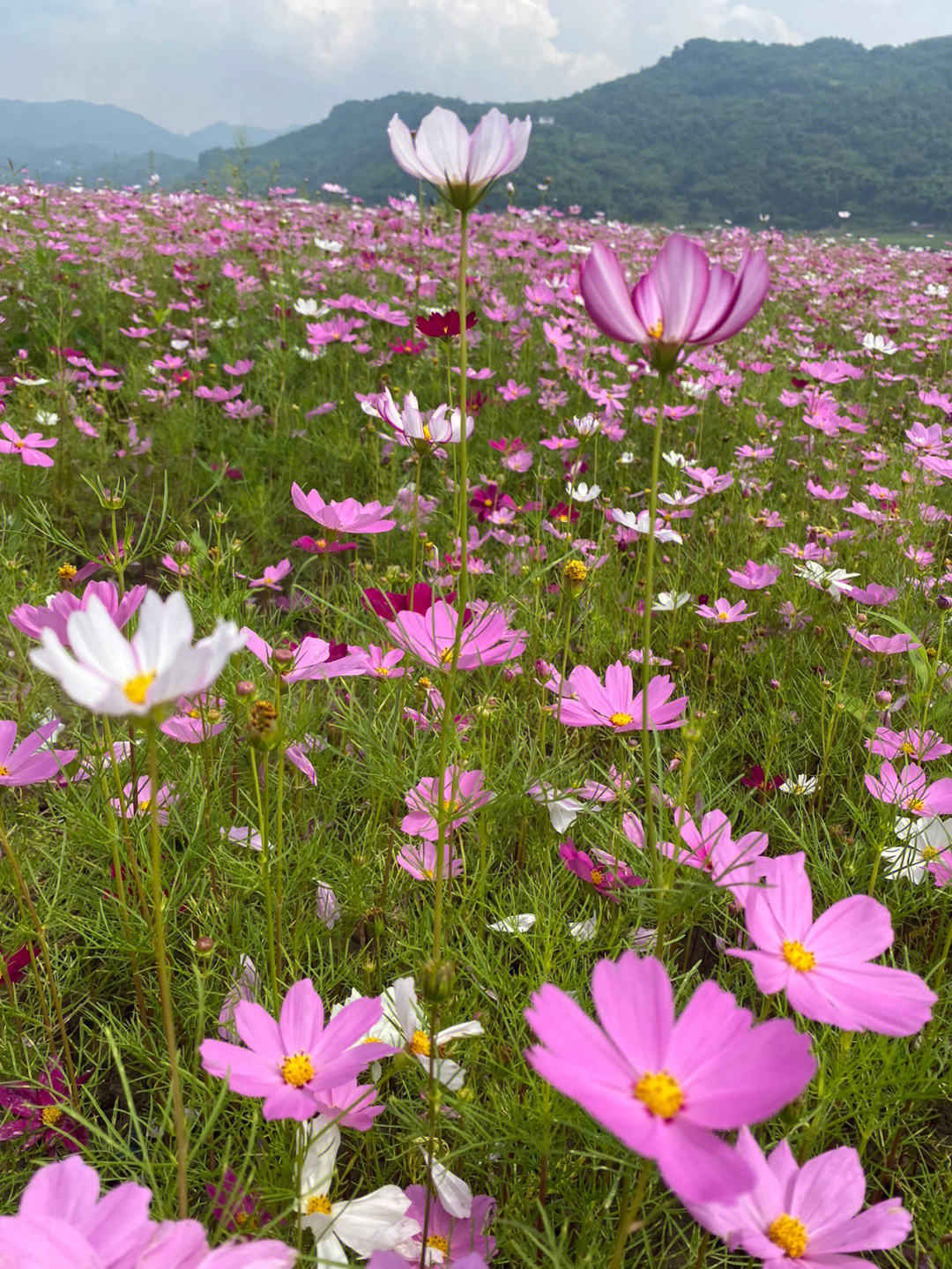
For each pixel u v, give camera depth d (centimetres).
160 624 28
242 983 50
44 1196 27
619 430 150
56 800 57
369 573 104
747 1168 24
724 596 109
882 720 79
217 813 62
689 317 35
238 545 73
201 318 204
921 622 92
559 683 64
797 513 133
